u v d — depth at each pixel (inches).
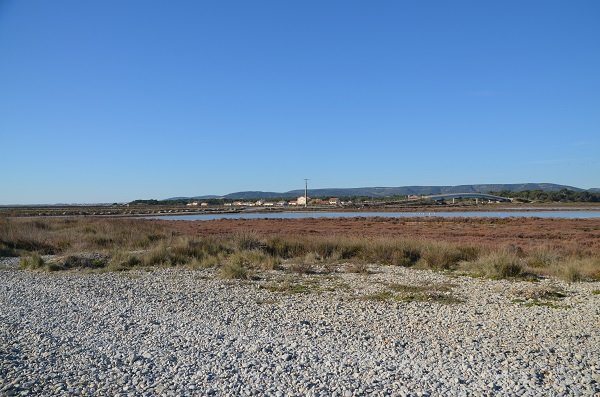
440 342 393.7
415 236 1485.0
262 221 2711.6
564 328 441.7
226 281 722.8
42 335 411.5
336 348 375.6
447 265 870.4
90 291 639.1
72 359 346.6
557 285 679.7
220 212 4810.5
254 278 748.0
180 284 698.2
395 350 370.9
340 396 277.9
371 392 283.3
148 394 281.3
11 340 396.8
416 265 886.4
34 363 336.2
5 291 641.6
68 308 532.7
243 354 359.6
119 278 757.9
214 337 408.5
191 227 2046.0
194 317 487.8
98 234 1317.7
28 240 1194.0
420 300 574.9
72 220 1978.3
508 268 768.9
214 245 1062.4
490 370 322.0
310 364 335.6
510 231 1738.4
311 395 278.7
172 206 7529.5
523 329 438.0
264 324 457.4
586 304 550.0
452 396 277.9
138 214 4156.0
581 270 771.4
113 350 370.3
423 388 289.9
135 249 1152.2
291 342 392.2
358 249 1021.8
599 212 3878.0
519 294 604.4
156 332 427.2
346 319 478.3
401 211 4522.6
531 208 4707.2
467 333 423.8
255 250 1012.5
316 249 1036.5
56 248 1166.3
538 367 329.1
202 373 315.3
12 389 284.7
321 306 542.0
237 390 287.0
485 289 649.0
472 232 1690.5
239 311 516.4
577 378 307.3
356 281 716.7
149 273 812.6
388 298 588.1
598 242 1289.4
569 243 1234.0
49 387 290.7
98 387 292.4
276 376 310.2
